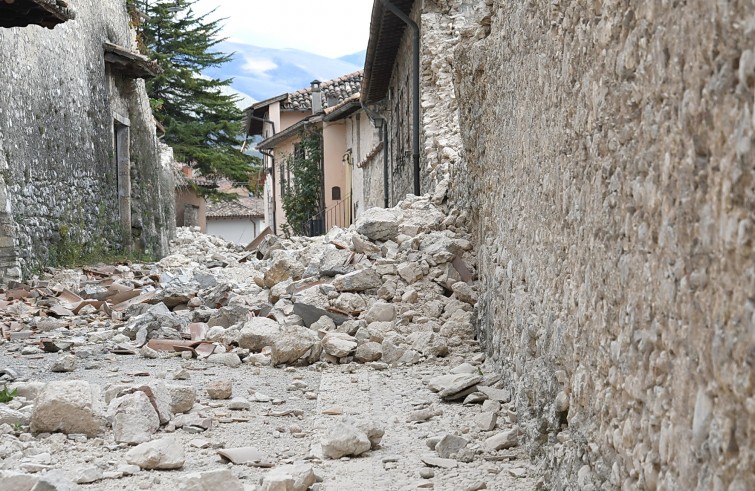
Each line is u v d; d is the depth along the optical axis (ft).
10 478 16.80
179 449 19.88
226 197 167.53
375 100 94.32
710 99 8.84
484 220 31.55
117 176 85.35
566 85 16.47
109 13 82.94
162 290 46.03
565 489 15.30
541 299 19.38
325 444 20.31
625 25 12.17
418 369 30.94
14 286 52.11
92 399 22.61
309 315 36.58
